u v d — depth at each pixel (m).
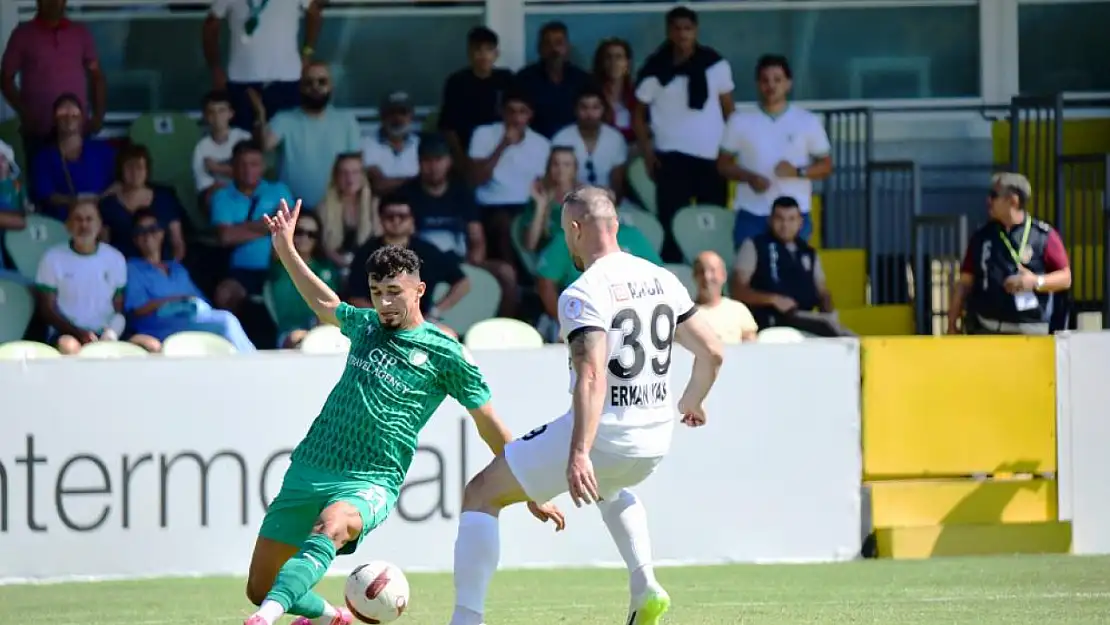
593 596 25.66
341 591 26.58
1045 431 30.81
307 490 18.59
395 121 40.28
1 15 44.88
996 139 47.12
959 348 30.47
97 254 37.09
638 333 18.33
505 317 39.25
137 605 25.11
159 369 28.30
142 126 41.62
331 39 46.41
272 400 28.55
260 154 39.50
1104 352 30.95
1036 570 28.22
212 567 28.39
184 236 39.78
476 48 41.25
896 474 30.27
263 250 39.22
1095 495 31.02
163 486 28.30
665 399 18.73
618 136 41.25
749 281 38.28
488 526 18.64
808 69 47.72
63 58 41.03
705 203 42.16
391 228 37.62
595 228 18.66
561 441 18.38
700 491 29.59
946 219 41.16
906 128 47.78
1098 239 44.28
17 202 39.78
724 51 47.56
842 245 45.94
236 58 41.59
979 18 47.75
